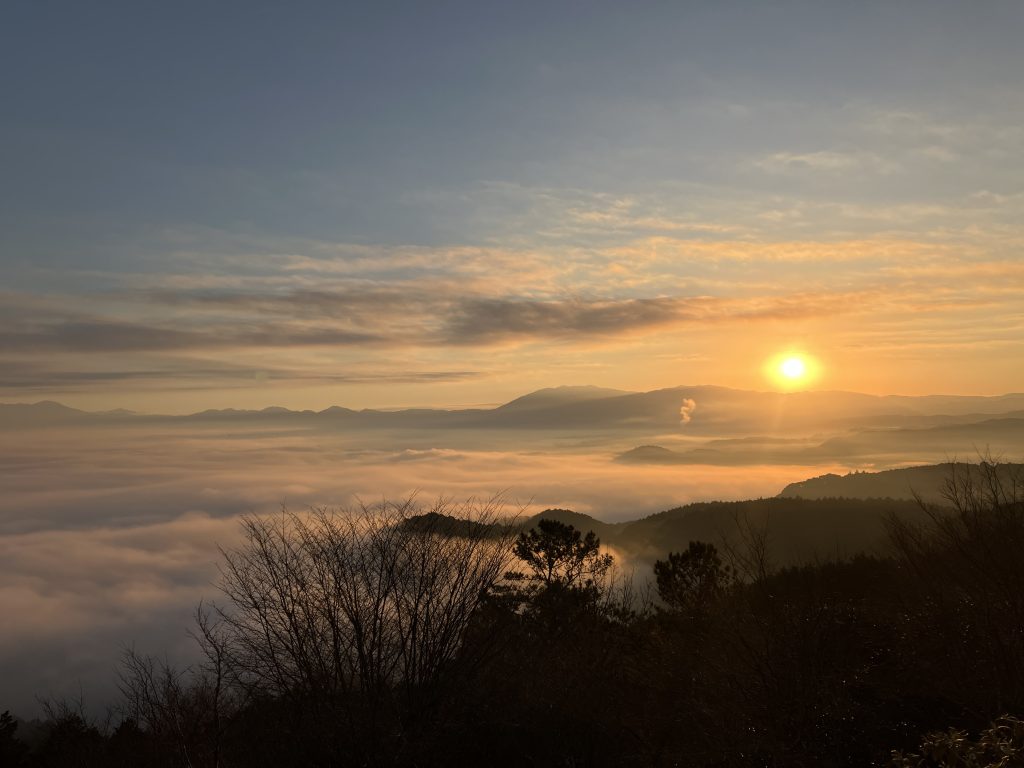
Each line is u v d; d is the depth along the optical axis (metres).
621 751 7.69
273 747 7.60
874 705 7.88
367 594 7.82
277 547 8.07
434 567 8.02
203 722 7.89
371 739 7.30
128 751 8.50
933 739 4.71
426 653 7.71
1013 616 7.79
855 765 6.89
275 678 7.57
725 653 8.34
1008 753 4.36
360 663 7.62
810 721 7.41
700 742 7.66
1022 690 7.38
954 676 7.74
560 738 7.61
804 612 8.19
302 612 7.72
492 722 7.69
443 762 7.30
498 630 8.09
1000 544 8.06
